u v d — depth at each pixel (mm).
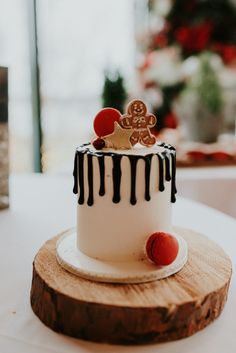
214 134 1640
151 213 507
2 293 533
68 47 1744
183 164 1490
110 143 525
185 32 1631
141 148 535
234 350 419
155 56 1666
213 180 1321
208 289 457
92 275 470
